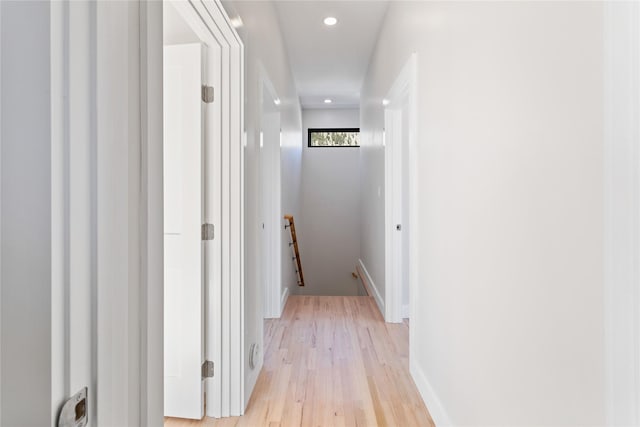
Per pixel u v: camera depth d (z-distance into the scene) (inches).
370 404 79.5
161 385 28.4
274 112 139.9
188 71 72.1
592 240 30.6
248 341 80.6
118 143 19.7
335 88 221.0
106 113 18.6
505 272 45.7
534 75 39.1
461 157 59.4
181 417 73.2
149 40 26.7
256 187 90.7
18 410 15.1
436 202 72.7
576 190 32.6
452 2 62.8
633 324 26.4
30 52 15.3
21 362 15.2
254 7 89.0
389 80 124.2
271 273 141.1
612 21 27.7
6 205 15.3
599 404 29.8
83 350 16.9
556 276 35.6
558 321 35.4
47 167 15.3
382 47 138.0
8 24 15.3
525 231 41.1
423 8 80.9
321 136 271.1
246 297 78.1
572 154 33.1
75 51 16.6
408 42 95.3
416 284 88.2
